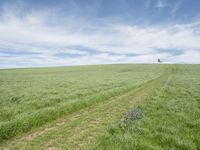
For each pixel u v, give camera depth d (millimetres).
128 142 7297
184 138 7688
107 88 26359
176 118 10414
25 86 28078
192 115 11039
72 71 76750
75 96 19109
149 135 8047
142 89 27453
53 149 7504
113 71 75812
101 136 8234
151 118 10781
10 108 13227
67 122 11258
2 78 43438
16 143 8164
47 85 29578
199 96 18078
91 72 70562
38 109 13367
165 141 7426
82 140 8336
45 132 9516
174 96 18500
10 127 9133
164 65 104125
